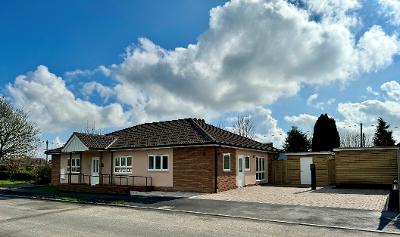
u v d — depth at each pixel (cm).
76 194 2252
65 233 1042
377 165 2358
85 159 2781
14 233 1049
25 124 4112
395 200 1695
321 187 2523
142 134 2656
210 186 2125
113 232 1051
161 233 1034
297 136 4331
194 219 1277
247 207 1536
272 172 2997
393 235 1006
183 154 2242
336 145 3947
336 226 1120
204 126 2588
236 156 2453
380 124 5047
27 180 3762
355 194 1992
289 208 1488
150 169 2375
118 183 2533
